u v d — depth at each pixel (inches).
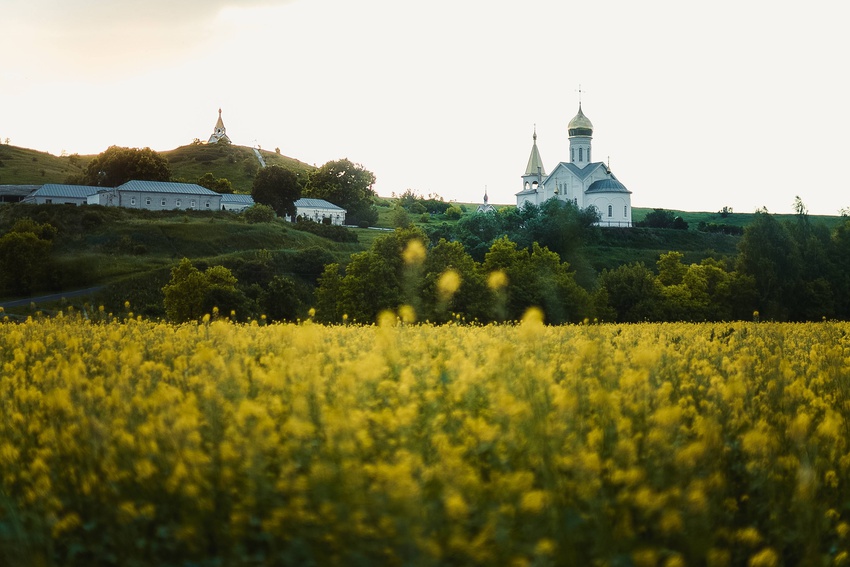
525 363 286.0
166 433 215.5
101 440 220.7
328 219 5575.8
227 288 2753.4
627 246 5438.0
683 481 200.8
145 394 286.2
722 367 402.0
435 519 167.5
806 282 3467.0
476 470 205.0
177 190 5723.4
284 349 398.0
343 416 208.5
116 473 210.1
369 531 163.2
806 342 647.8
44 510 204.7
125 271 3897.6
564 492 191.3
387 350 335.0
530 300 2691.9
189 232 4557.1
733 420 271.7
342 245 4950.8
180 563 197.0
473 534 175.3
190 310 2758.4
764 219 3535.9
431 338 468.1
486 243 4340.6
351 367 299.9
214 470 205.9
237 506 192.7
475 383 274.4
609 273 3378.4
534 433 207.8
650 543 186.4
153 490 208.8
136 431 227.9
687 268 3747.5
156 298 3555.6
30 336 569.9
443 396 264.1
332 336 536.4
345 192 6820.9
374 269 2583.7
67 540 206.1
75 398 270.1
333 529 170.9
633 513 196.1
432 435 215.9
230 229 4690.0
